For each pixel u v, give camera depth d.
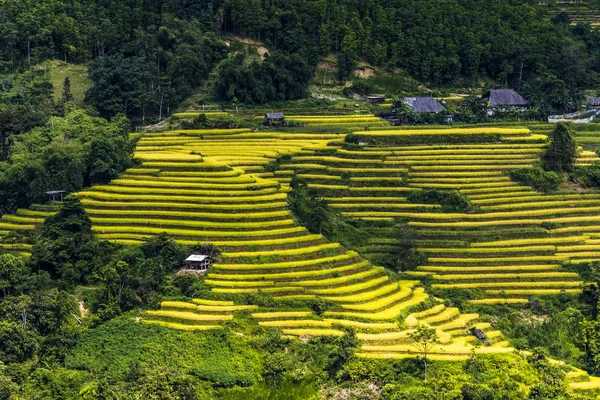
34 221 156.00
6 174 163.50
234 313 131.12
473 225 169.38
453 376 122.06
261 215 154.88
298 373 121.19
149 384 113.62
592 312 149.00
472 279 157.00
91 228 149.50
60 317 125.69
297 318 132.25
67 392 113.88
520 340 138.62
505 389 119.81
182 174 169.00
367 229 167.12
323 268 145.50
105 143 169.50
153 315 130.38
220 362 121.44
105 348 122.50
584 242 167.62
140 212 156.50
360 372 121.44
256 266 142.25
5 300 123.69
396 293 145.88
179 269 142.12
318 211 161.25
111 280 132.12
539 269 160.25
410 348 127.25
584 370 134.12
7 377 111.75
